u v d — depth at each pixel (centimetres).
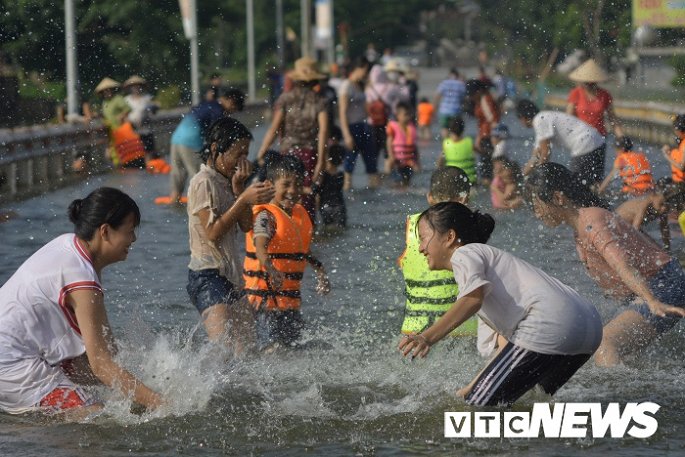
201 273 1714
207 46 12206
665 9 8531
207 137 1730
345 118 4041
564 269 2342
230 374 1648
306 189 2945
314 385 1600
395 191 3994
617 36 8762
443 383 1612
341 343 1859
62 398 1452
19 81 7825
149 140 5131
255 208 1784
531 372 1433
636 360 1727
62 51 8038
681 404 1515
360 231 3028
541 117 3166
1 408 1461
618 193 3180
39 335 1447
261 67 15638
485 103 4697
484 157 3975
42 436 1377
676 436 1385
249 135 1725
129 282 2366
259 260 1755
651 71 8688
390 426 1425
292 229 1797
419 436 1388
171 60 9256
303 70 3036
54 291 1433
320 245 2816
